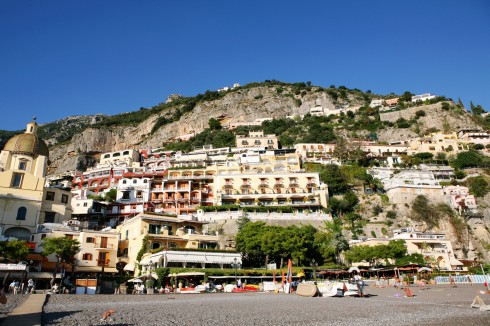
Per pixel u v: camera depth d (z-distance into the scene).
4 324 17.28
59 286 50.19
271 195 119.06
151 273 57.06
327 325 20.02
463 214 113.00
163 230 70.56
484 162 146.25
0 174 78.38
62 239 56.81
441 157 158.88
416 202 113.81
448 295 42.81
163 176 135.50
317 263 76.69
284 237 71.44
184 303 31.69
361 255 78.31
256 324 19.83
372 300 35.81
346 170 131.75
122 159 175.12
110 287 58.03
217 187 122.94
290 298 38.06
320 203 114.00
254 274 59.81
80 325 18.09
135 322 19.42
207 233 78.81
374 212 112.94
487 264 93.44
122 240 73.81
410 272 78.12
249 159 145.50
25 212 75.75
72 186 151.00
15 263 53.81
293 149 152.38
